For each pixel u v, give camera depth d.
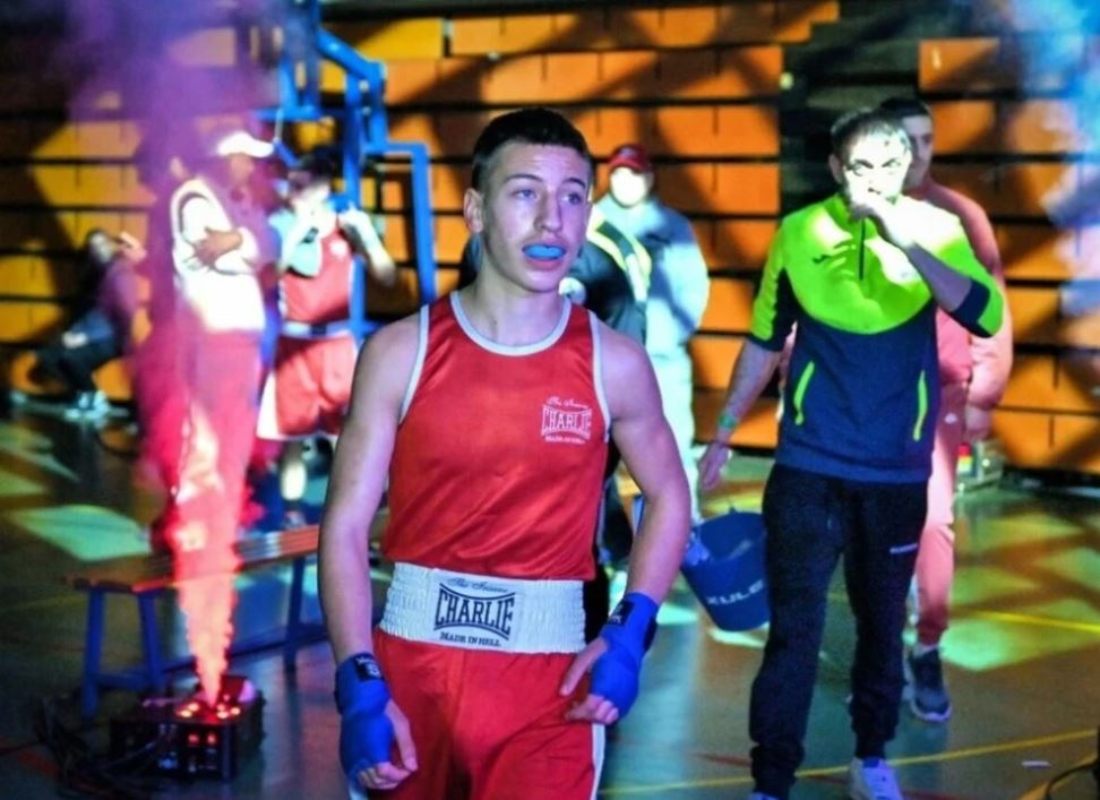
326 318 10.74
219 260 9.24
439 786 3.77
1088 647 8.29
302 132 14.80
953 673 7.83
